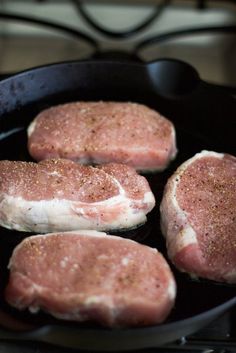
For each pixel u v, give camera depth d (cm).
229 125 56
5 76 57
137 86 58
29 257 43
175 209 47
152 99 59
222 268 43
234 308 43
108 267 42
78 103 56
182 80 57
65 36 81
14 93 56
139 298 40
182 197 48
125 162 53
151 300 40
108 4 79
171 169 54
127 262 42
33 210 47
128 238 48
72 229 47
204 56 80
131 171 49
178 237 45
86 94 59
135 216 48
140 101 59
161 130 54
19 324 39
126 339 38
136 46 73
